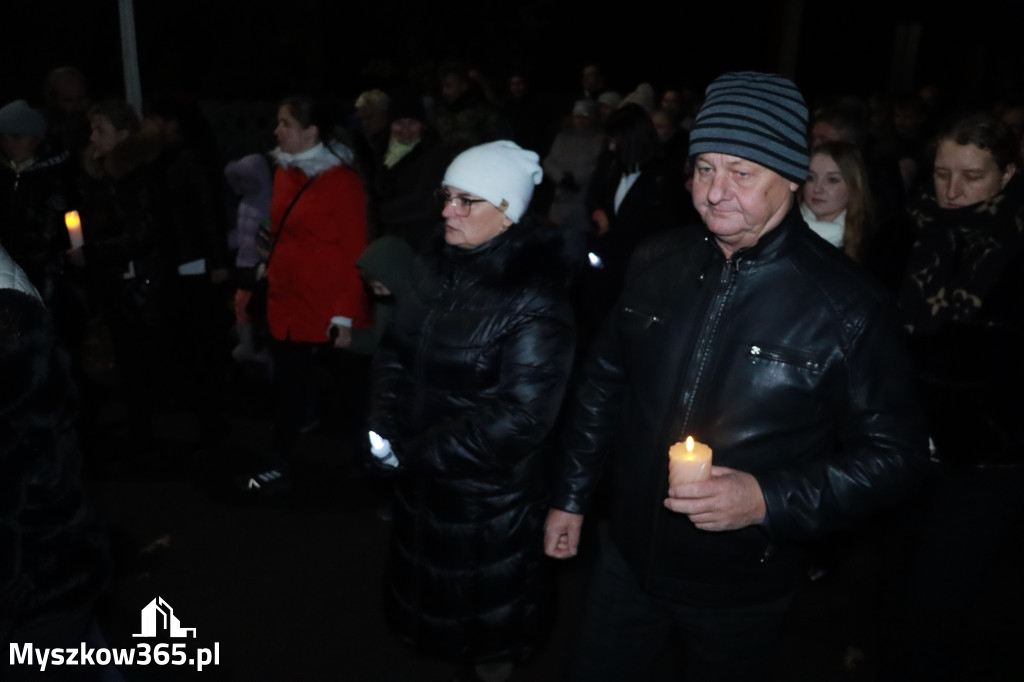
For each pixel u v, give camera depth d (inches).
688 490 64.9
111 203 161.8
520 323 87.9
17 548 69.6
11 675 73.4
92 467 175.3
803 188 124.5
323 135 150.9
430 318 91.0
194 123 180.5
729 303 69.5
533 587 98.9
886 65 494.6
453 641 98.3
